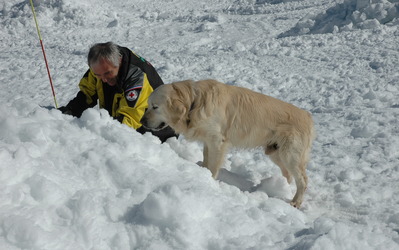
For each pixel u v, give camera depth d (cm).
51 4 1667
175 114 404
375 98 687
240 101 413
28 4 1698
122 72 423
